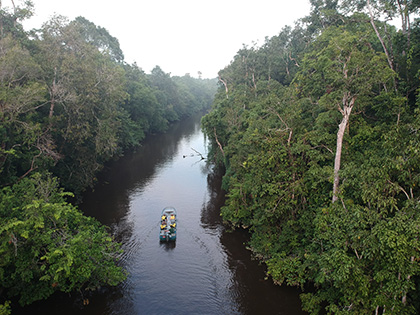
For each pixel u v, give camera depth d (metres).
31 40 32.19
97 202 34.91
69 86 30.12
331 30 26.20
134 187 40.28
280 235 22.30
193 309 18.77
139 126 65.06
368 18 24.41
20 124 24.91
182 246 25.89
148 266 23.05
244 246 25.69
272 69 48.41
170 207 33.66
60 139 33.59
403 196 15.12
